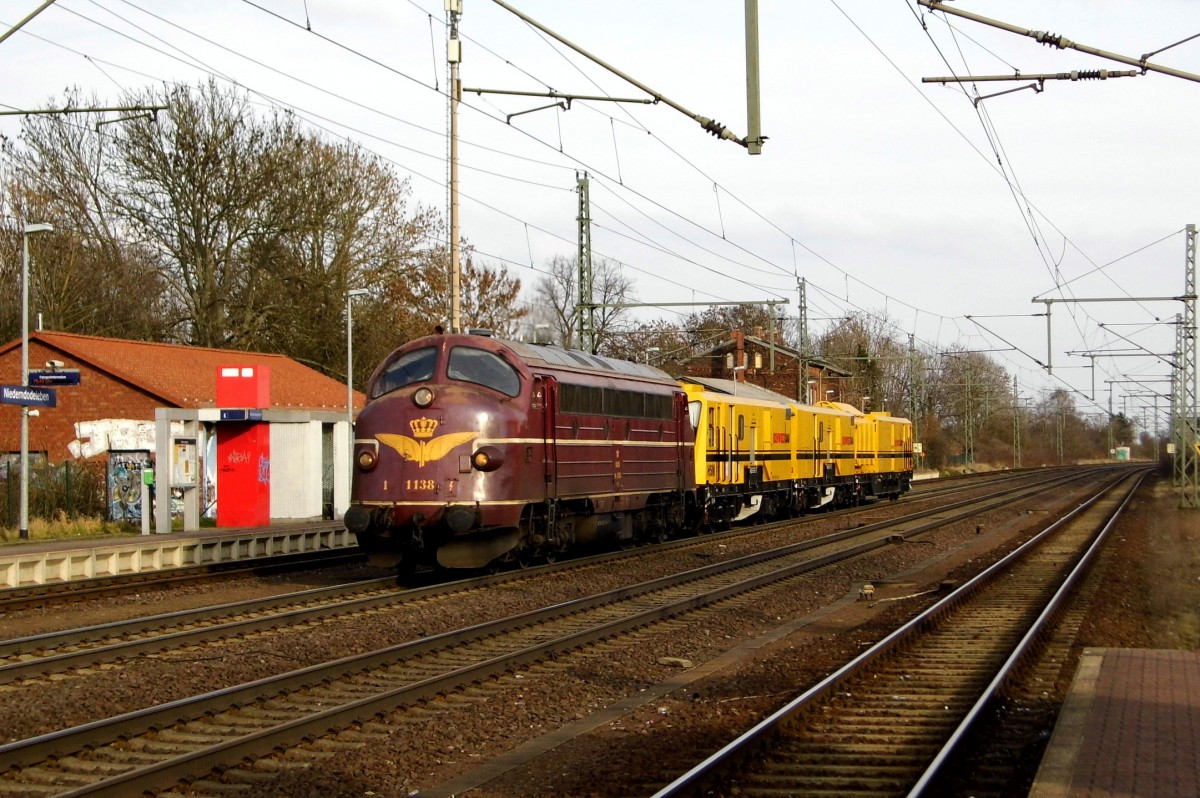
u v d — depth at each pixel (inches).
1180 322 1930.4
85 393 1443.2
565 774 345.7
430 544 782.5
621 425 953.5
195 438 1219.2
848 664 484.1
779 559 994.1
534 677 486.3
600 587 778.2
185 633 553.9
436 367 786.2
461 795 326.6
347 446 1422.2
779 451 1476.4
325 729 384.2
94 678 472.7
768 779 333.4
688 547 1096.8
